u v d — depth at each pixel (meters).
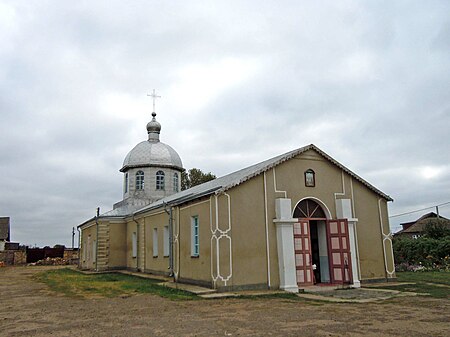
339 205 16.72
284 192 15.90
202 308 11.16
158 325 8.92
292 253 15.07
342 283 15.78
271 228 15.35
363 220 17.41
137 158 30.53
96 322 9.45
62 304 12.53
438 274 20.22
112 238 27.73
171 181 30.83
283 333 7.92
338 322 8.95
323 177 16.89
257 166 17.59
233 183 14.80
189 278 16.75
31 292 16.12
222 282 14.14
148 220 23.89
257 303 11.99
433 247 25.11
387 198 18.11
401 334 7.75
